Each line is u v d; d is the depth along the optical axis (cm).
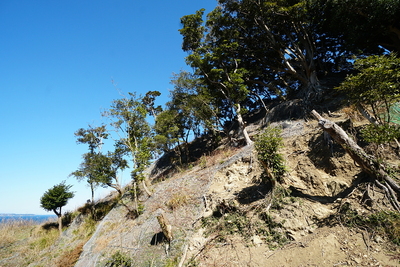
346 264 487
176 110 2580
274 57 2469
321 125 732
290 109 1705
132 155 1709
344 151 822
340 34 2047
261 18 2164
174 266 742
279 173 834
